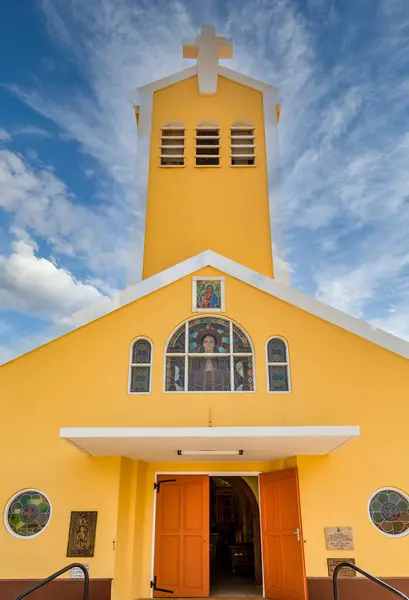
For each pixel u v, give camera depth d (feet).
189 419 35.12
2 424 35.19
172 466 39.34
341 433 29.89
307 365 36.58
